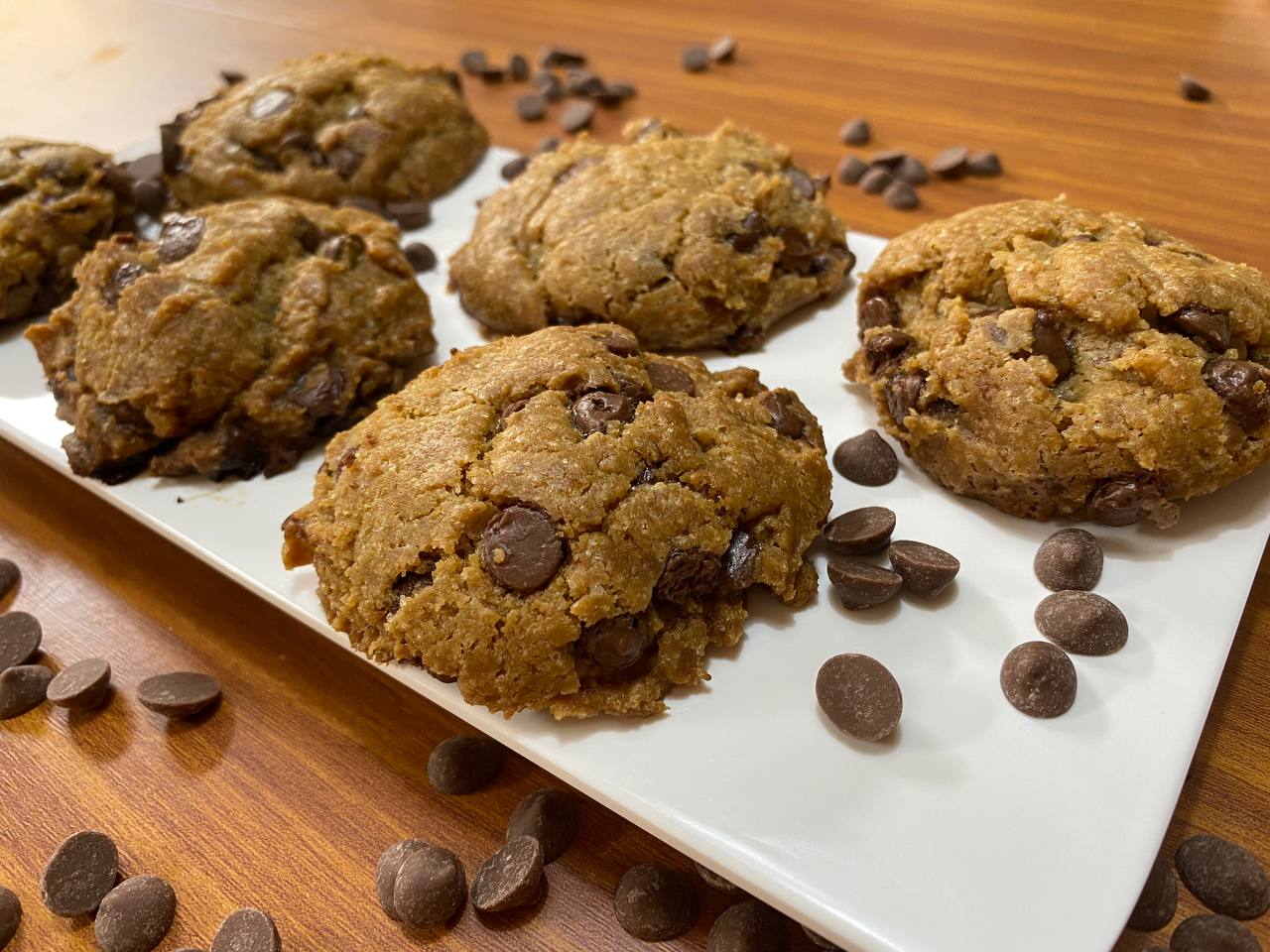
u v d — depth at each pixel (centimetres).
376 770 19
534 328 24
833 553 19
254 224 23
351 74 29
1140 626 17
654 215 23
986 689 17
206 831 18
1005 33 32
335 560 18
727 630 17
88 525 23
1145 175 26
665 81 33
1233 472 18
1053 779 16
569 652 17
